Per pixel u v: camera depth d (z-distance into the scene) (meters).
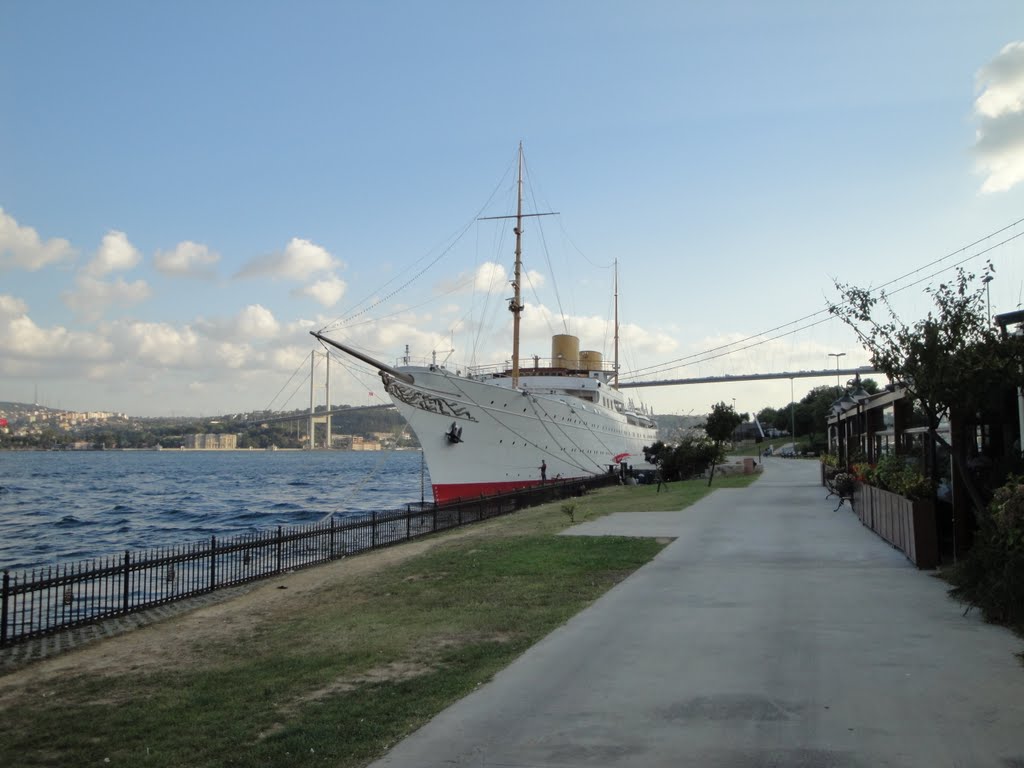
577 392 56.62
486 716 7.05
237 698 8.30
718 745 6.14
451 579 15.20
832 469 33.84
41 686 9.74
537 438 47.56
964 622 9.99
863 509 21.41
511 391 45.44
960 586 11.23
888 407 23.00
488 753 6.18
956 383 11.72
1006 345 11.78
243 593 16.42
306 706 7.82
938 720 6.53
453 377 42.47
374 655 9.71
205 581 19.44
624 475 53.59
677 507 28.42
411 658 9.46
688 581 13.52
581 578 14.45
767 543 18.06
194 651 11.17
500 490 45.00
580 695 7.52
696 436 60.66
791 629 9.85
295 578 17.97
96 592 18.81
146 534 38.94
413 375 41.59
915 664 8.16
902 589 12.27
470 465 43.69
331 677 8.85
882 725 6.45
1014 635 9.24
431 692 7.93
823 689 7.43
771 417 176.00
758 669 8.16
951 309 12.08
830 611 10.82
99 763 6.69
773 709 6.93
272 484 93.00
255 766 6.29
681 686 7.68
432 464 42.53
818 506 27.55
